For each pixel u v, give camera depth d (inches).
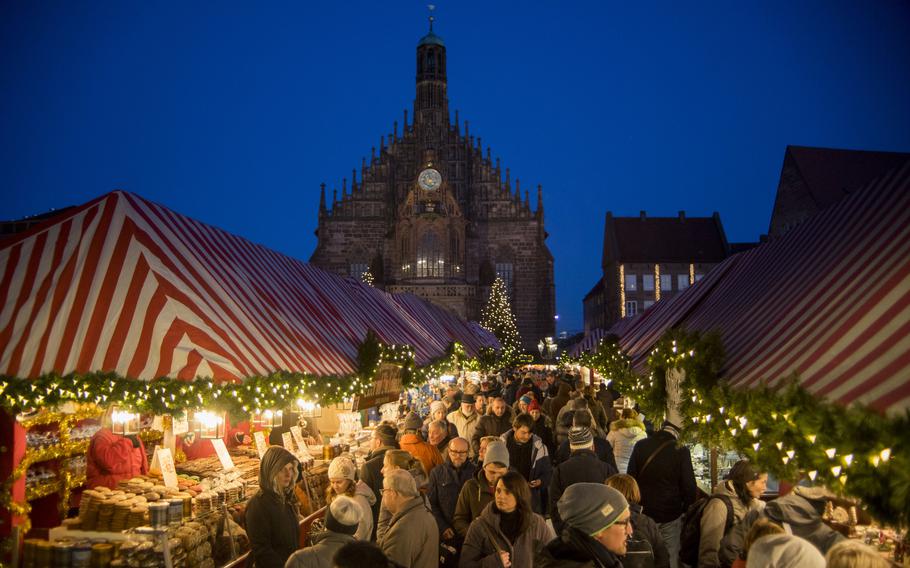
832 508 295.3
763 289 408.5
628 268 3356.3
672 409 433.1
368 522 310.7
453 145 3235.7
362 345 601.0
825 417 209.5
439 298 2957.7
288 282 624.4
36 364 350.3
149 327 380.8
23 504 337.7
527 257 3166.8
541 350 2977.4
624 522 186.5
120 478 367.9
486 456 308.7
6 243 422.3
